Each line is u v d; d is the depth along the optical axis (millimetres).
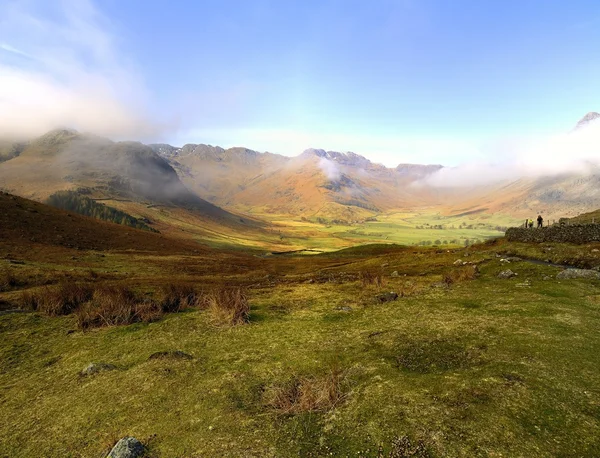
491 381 9758
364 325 17344
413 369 11570
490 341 13016
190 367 13367
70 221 89938
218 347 15797
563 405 8445
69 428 9945
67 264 53125
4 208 77062
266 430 8766
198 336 17609
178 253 91312
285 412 9578
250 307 23859
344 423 8680
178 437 8797
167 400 10906
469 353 12234
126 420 9969
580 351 11352
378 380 10766
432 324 16016
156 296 27797
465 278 28359
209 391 11250
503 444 7250
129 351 15938
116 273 49531
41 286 33688
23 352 16656
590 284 21047
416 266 44625
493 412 8344
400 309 19484
